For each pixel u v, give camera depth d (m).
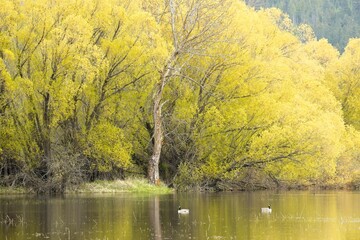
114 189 70.25
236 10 76.31
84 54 64.19
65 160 67.38
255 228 37.16
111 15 69.56
